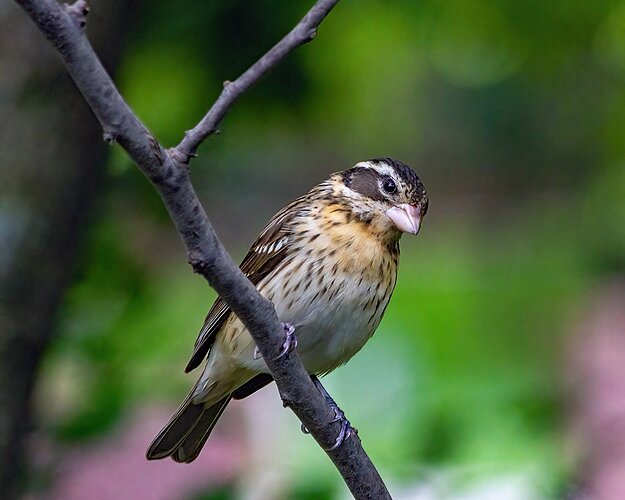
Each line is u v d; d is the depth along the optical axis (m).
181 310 12.95
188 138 5.64
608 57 16.36
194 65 11.95
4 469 9.68
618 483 9.95
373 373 10.95
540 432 10.32
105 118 5.36
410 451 10.27
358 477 7.33
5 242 9.40
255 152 13.87
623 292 16.78
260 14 11.70
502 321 15.97
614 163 18.28
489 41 14.93
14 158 9.40
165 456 8.95
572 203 18.81
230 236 18.77
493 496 9.97
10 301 9.48
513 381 11.13
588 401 10.69
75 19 5.17
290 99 12.36
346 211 8.87
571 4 14.51
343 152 18.75
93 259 11.20
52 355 10.81
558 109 18.41
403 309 14.93
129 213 11.49
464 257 17.98
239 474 10.09
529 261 17.80
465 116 18.66
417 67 16.70
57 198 9.50
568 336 14.73
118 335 10.96
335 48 13.28
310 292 8.64
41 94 9.38
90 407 10.16
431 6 13.98
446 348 14.25
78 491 9.93
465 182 19.72
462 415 10.43
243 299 6.28
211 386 8.90
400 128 18.66
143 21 11.24
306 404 6.98
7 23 9.31
